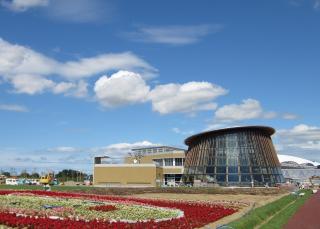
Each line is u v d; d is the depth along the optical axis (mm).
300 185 139500
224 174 121188
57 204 48938
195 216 40188
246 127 125812
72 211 41625
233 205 57219
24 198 55469
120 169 126438
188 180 127500
